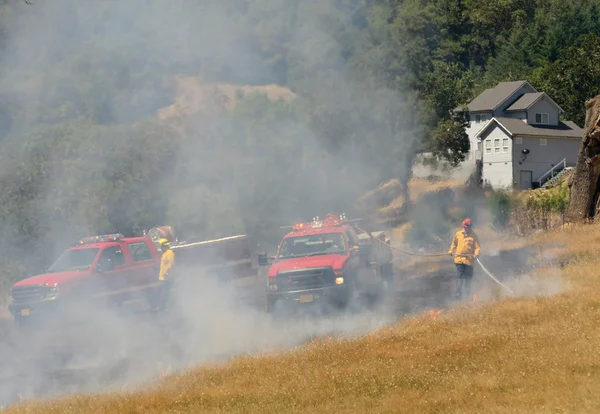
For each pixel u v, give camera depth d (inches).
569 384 447.2
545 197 1854.1
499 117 3499.0
